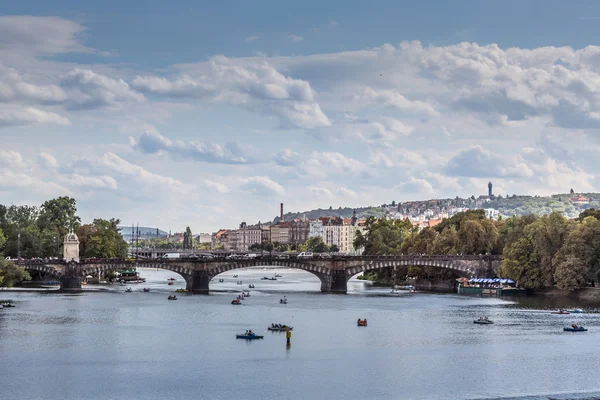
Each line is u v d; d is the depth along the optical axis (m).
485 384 170.75
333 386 169.00
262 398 160.38
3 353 199.62
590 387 168.75
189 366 186.62
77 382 171.62
